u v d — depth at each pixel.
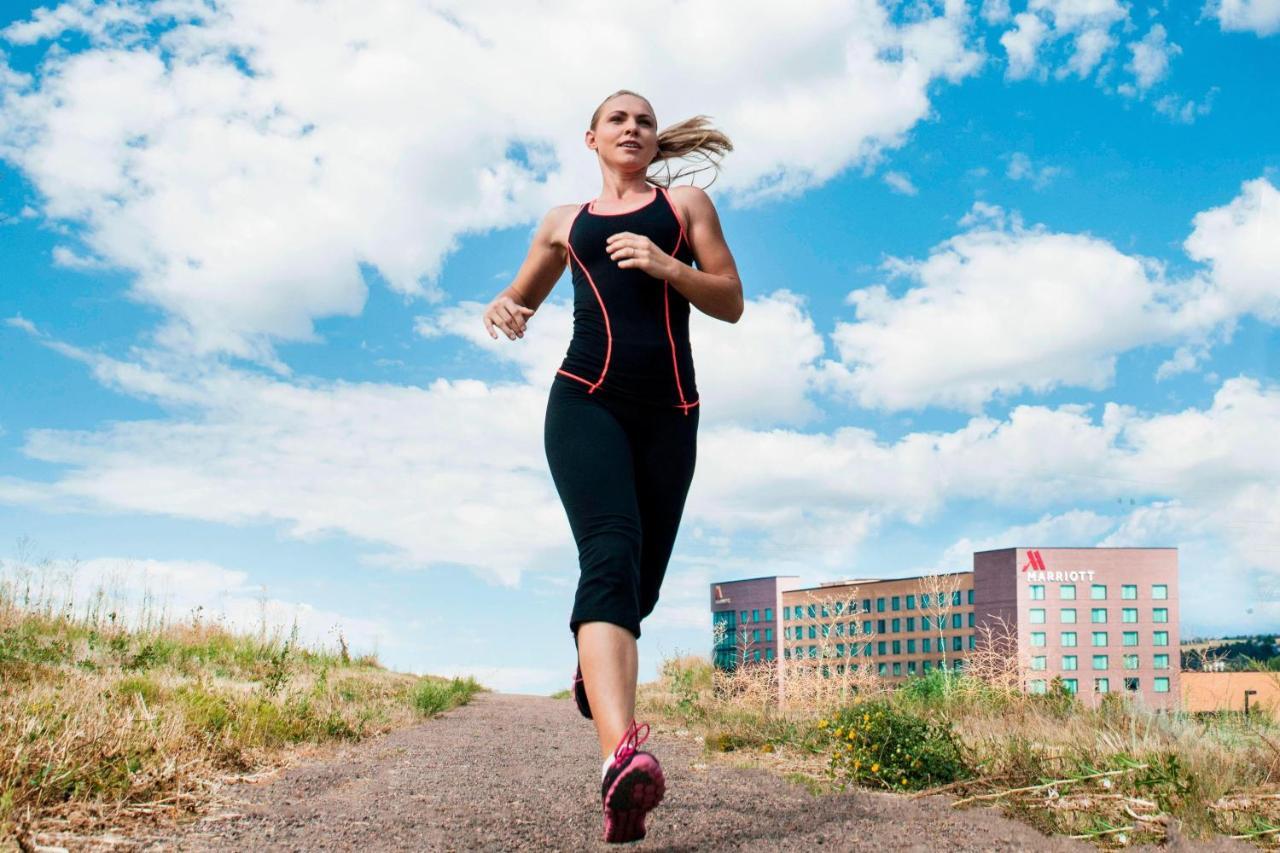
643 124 3.02
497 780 4.31
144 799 3.39
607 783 2.31
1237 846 2.99
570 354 2.86
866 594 30.30
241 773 4.27
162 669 9.17
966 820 3.25
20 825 2.80
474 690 16.27
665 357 2.82
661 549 3.00
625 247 2.71
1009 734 5.73
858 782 4.53
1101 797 3.75
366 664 16.45
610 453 2.70
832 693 9.38
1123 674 30.59
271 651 12.94
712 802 3.58
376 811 3.37
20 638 8.97
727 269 2.97
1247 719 6.02
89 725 4.08
